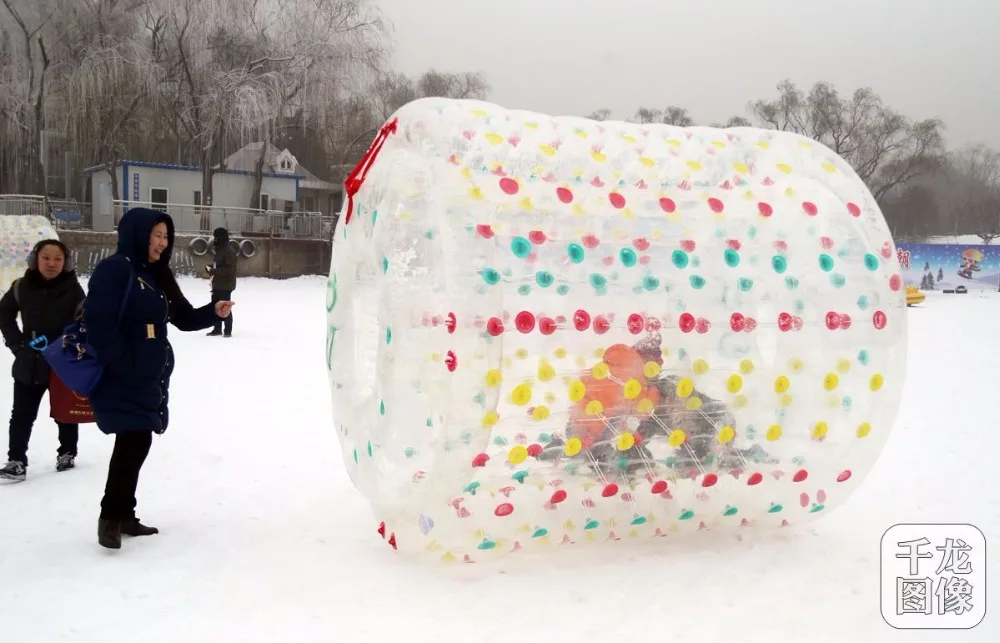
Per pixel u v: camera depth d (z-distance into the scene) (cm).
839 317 414
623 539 429
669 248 396
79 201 3675
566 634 331
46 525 453
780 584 384
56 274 542
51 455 596
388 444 383
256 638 324
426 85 4609
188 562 401
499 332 358
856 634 338
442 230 362
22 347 532
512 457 374
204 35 3138
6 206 3019
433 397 366
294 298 2186
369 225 430
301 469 575
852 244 425
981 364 1138
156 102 3162
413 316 373
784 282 409
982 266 3117
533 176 388
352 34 3306
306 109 3353
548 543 407
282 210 3503
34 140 3250
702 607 359
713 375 398
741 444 407
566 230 382
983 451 642
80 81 3009
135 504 439
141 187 3178
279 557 409
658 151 421
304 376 962
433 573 391
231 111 3083
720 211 412
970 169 7588
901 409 821
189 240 2838
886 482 554
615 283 383
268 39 3278
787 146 447
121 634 326
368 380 438
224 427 699
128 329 421
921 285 3138
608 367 379
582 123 423
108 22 3134
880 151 4903
